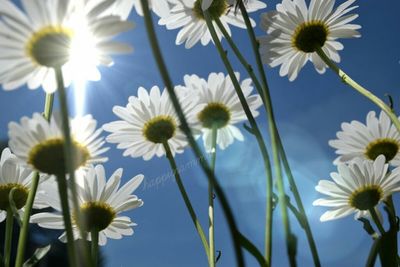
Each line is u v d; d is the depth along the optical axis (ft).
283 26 1.57
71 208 1.40
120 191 1.42
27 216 1.26
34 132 1.19
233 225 0.95
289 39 1.58
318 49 1.51
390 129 1.58
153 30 1.01
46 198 1.41
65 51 1.13
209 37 1.56
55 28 1.13
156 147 1.52
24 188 1.41
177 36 1.54
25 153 1.18
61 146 1.19
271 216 1.15
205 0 1.34
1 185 1.40
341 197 1.46
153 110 1.51
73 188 1.03
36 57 1.13
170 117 1.51
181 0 1.50
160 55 1.01
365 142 1.58
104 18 1.12
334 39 1.59
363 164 1.45
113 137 1.52
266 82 1.19
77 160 1.25
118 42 1.13
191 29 1.54
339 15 1.58
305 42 1.57
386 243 1.20
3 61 1.14
